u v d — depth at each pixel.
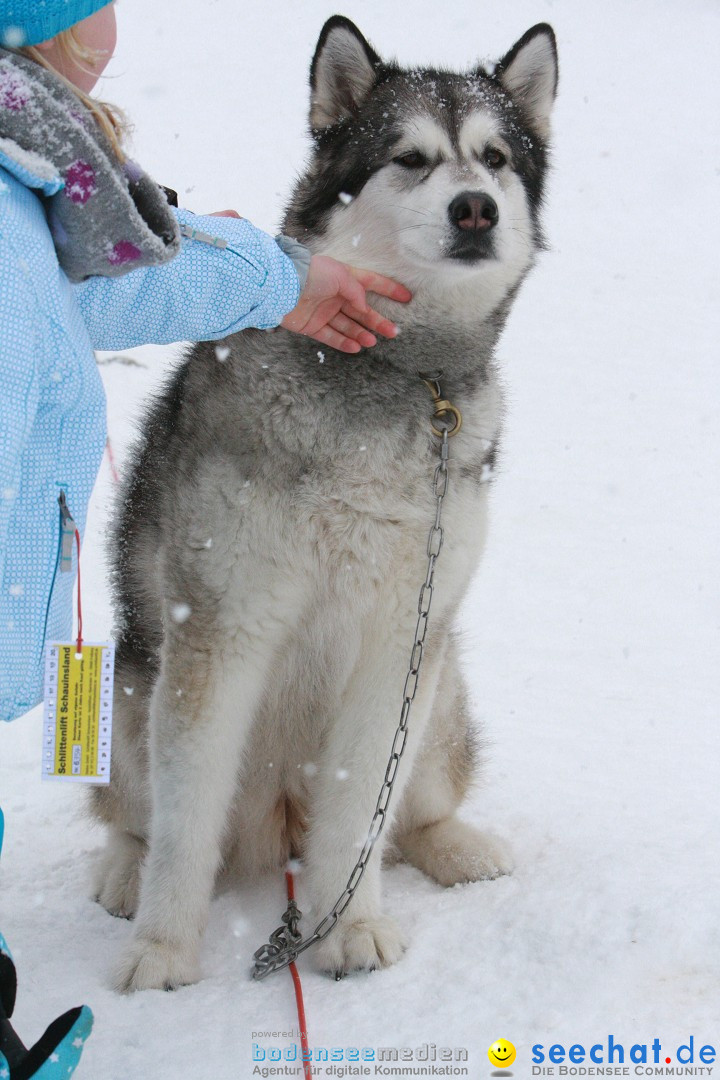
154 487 3.10
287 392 2.78
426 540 2.88
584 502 7.76
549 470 8.38
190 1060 2.26
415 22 28.88
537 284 14.08
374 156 3.19
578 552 6.84
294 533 2.79
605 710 4.61
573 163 20.45
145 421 3.46
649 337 12.29
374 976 2.63
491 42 27.59
